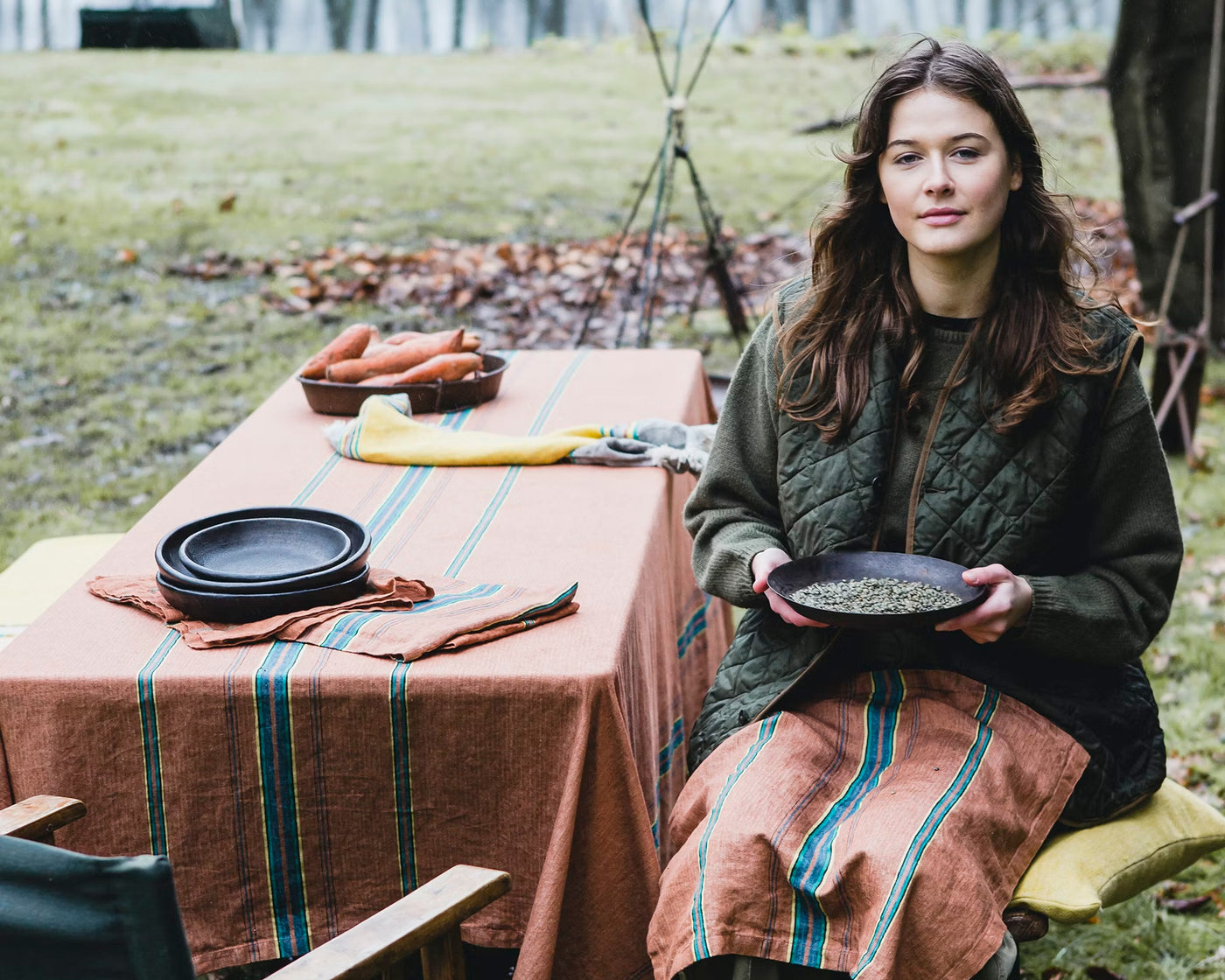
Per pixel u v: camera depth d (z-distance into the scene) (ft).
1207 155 17.03
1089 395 6.89
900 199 6.86
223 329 22.76
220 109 37.83
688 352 12.39
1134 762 7.11
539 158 34.42
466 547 7.97
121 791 6.42
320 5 48.34
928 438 7.11
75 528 16.20
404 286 24.50
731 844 6.20
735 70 44.42
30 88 38.68
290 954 6.67
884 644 7.19
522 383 11.44
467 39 49.62
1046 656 7.09
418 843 6.55
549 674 6.27
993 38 47.14
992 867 6.28
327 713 6.32
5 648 6.61
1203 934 9.59
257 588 6.73
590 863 6.46
